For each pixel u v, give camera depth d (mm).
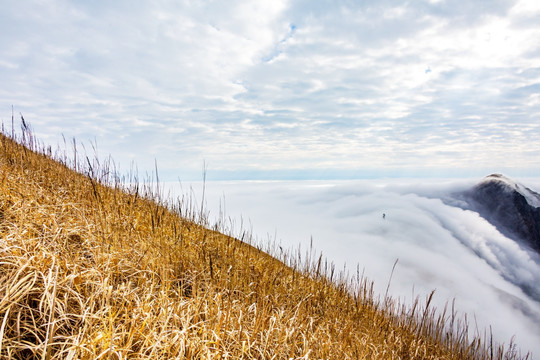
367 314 5293
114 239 3295
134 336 2031
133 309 2201
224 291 3342
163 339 1968
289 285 5020
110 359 1673
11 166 4254
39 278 2047
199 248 4418
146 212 5059
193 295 2752
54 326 1656
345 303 5367
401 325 5160
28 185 3730
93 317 1798
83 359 1604
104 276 2457
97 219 3637
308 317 3625
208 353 1987
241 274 4133
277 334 2836
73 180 5047
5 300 1590
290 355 2584
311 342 3010
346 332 3932
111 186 5254
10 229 2441
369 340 4078
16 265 1926
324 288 5500
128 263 2930
